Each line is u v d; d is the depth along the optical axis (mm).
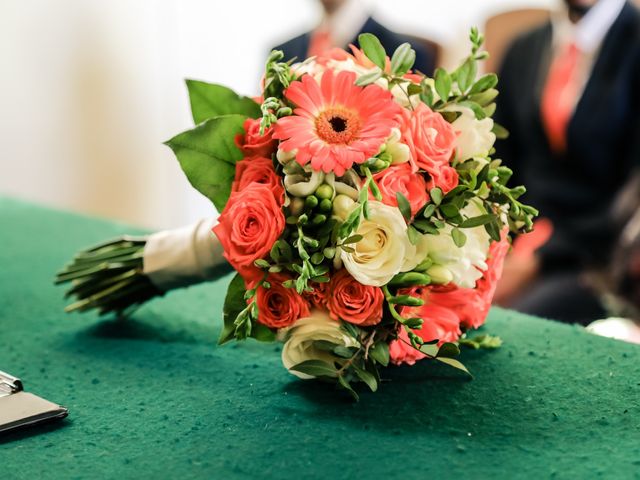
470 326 877
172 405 792
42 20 2754
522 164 2242
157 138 3217
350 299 769
